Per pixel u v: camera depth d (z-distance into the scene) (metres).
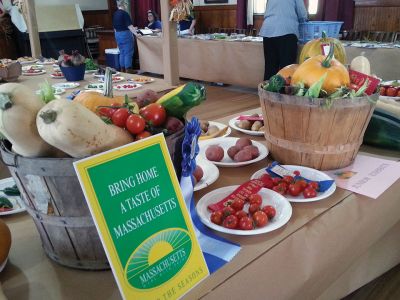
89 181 0.50
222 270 0.62
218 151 1.02
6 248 0.62
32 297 0.57
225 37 5.00
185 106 0.68
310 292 0.79
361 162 1.03
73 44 6.51
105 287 0.59
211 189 0.89
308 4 4.97
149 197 0.55
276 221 0.74
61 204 0.56
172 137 0.61
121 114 0.60
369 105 0.88
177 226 0.58
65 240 0.60
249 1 5.79
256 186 0.84
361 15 4.61
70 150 0.52
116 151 0.52
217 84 5.36
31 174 0.54
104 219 0.50
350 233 0.84
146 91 0.80
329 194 0.83
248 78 4.62
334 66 0.92
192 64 5.28
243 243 0.69
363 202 0.87
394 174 0.95
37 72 2.72
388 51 3.13
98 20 8.09
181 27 5.86
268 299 0.66
